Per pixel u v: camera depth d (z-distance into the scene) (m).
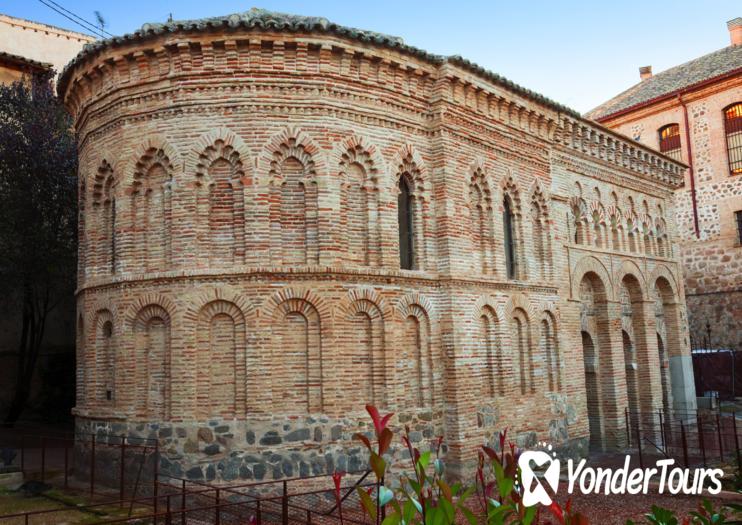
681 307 28.14
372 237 16.59
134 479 15.22
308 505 14.61
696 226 37.16
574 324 21.88
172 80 15.91
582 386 21.70
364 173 16.67
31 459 20.09
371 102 16.72
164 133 15.95
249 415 14.79
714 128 36.66
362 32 16.06
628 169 25.88
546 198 21.28
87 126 17.78
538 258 20.98
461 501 4.51
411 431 16.36
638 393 25.17
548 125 21.41
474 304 17.92
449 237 17.47
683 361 27.47
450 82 17.80
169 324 15.38
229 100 15.73
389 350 16.16
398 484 15.72
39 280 24.78
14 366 27.28
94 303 16.78
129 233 16.16
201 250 15.54
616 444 22.97
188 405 14.92
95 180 17.20
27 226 24.50
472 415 17.28
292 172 15.92
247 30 15.47
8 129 25.11
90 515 13.45
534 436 19.30
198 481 14.59
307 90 15.95
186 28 15.45
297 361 15.30
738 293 35.22
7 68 29.02
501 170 19.69
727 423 27.23
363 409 15.81
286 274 15.29
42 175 25.05
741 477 15.47
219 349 15.23
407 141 17.39
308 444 14.93
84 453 16.61
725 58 38.44
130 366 15.64
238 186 15.67
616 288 24.28
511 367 18.95
